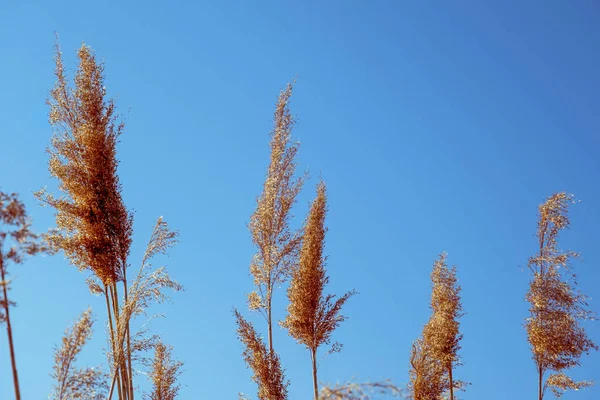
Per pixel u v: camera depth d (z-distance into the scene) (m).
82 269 12.02
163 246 11.96
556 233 12.61
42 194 12.24
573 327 12.18
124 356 11.45
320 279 12.87
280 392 12.40
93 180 12.40
